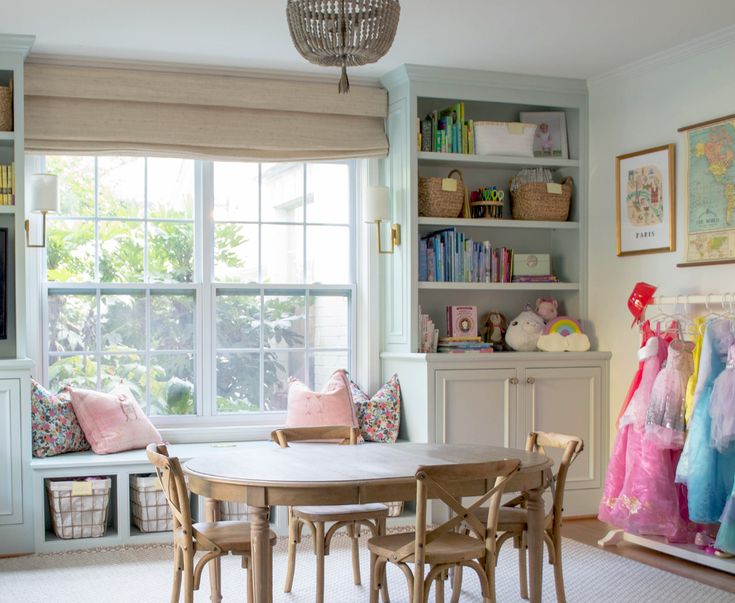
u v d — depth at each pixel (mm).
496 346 6035
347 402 5621
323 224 6043
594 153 5984
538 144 6105
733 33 4891
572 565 4785
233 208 5855
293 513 4191
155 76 5410
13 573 4582
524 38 5059
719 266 4992
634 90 5617
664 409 4855
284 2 4426
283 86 5652
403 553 3400
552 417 5742
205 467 3547
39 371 5445
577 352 5773
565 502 5793
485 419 5590
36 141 5242
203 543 3535
